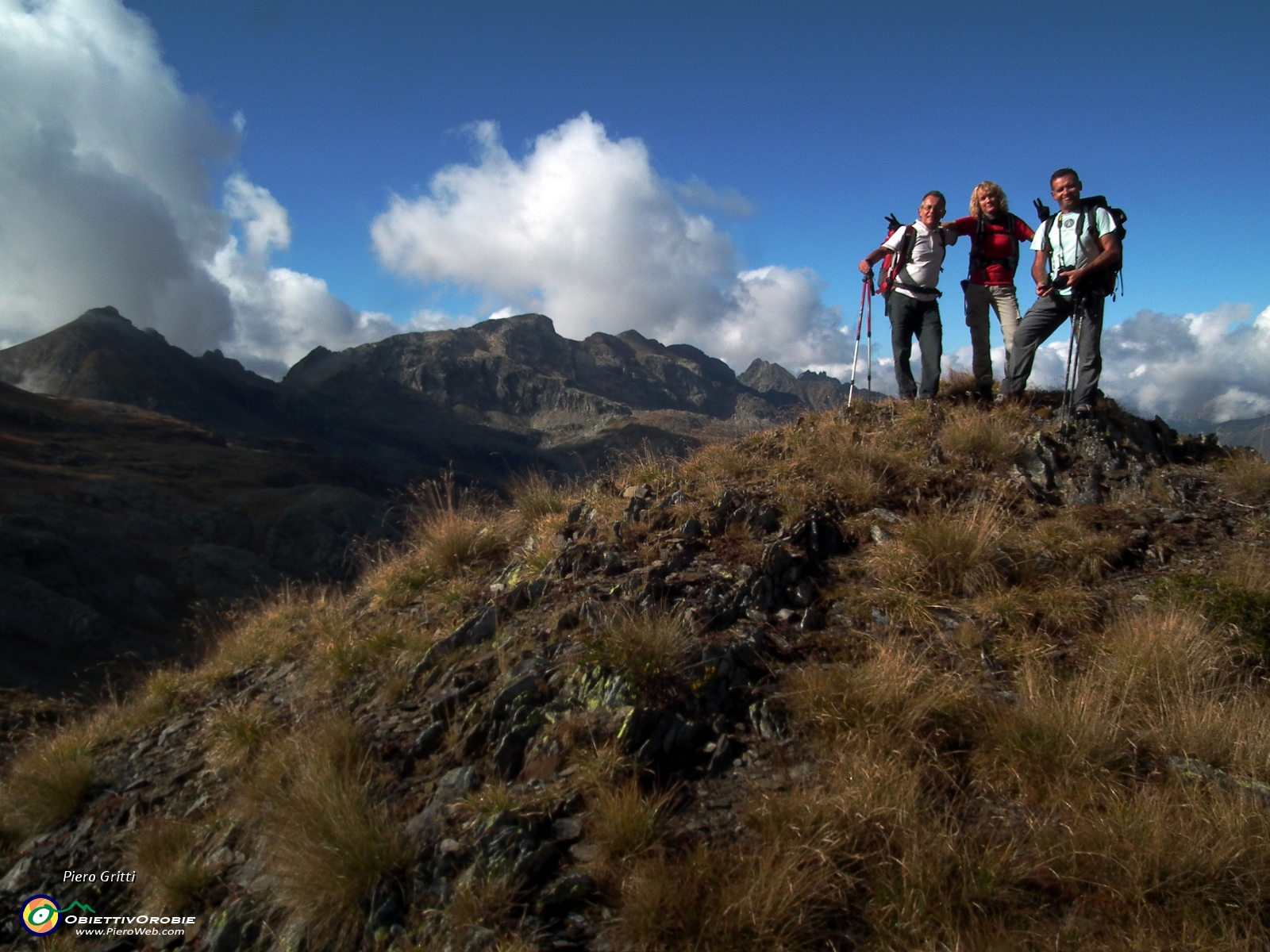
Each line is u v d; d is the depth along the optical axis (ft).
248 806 16.19
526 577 22.48
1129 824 11.64
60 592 255.09
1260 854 10.99
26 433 522.88
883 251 29.45
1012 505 22.66
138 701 24.59
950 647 16.79
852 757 13.51
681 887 11.34
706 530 21.54
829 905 11.12
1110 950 10.02
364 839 13.16
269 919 13.39
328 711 19.16
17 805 19.70
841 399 31.96
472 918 11.63
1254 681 15.44
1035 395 28.86
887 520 21.68
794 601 18.95
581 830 12.93
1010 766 13.30
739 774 13.99
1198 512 22.08
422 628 22.15
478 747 15.60
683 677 15.66
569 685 15.98
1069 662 16.29
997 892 10.95
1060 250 25.49
